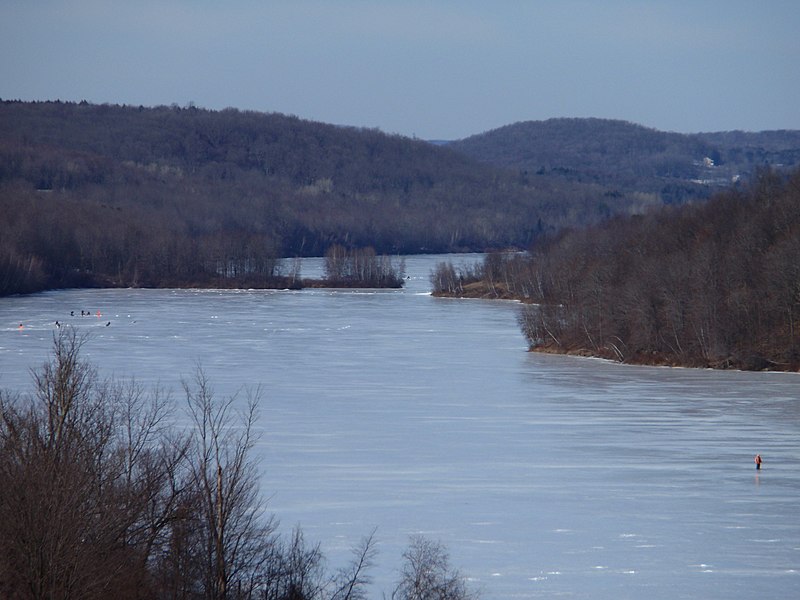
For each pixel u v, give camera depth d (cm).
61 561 3381
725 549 5762
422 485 7006
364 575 5091
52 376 4575
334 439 8406
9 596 3344
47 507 3428
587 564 5519
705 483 7119
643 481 7169
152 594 3578
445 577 4819
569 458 7844
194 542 3731
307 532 5909
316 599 4219
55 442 3812
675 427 9006
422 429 8881
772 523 6228
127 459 4366
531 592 5103
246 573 3866
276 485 6931
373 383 11506
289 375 11988
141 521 3759
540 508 6506
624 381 11788
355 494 6750
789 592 5166
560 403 10262
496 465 7600
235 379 11544
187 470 4419
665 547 5797
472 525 6134
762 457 7881
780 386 11344
